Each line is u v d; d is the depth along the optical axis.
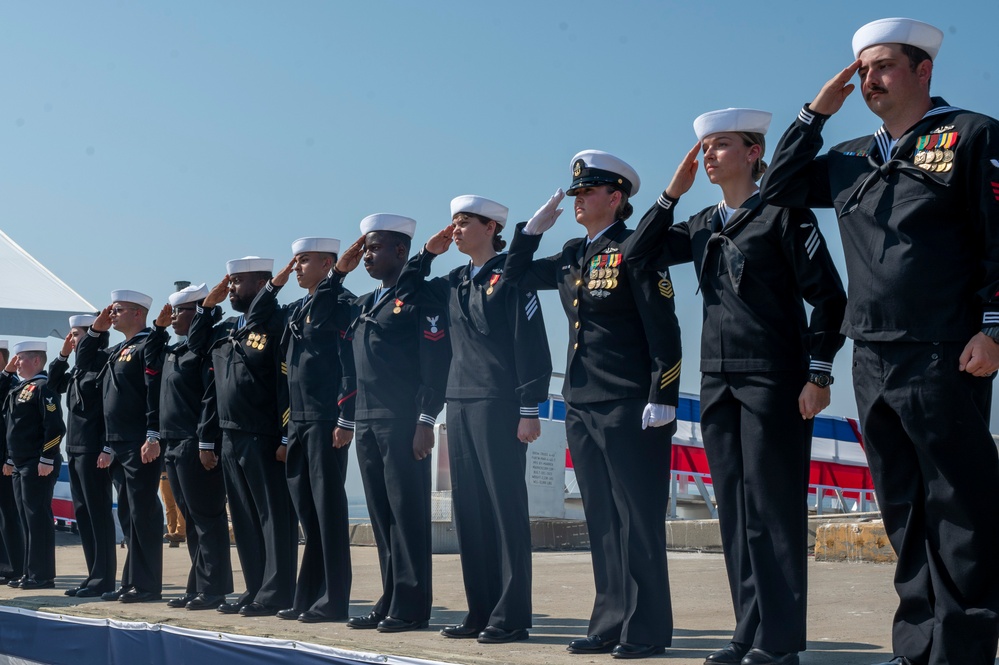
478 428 4.95
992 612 3.11
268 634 4.90
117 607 6.31
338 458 5.80
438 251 5.43
